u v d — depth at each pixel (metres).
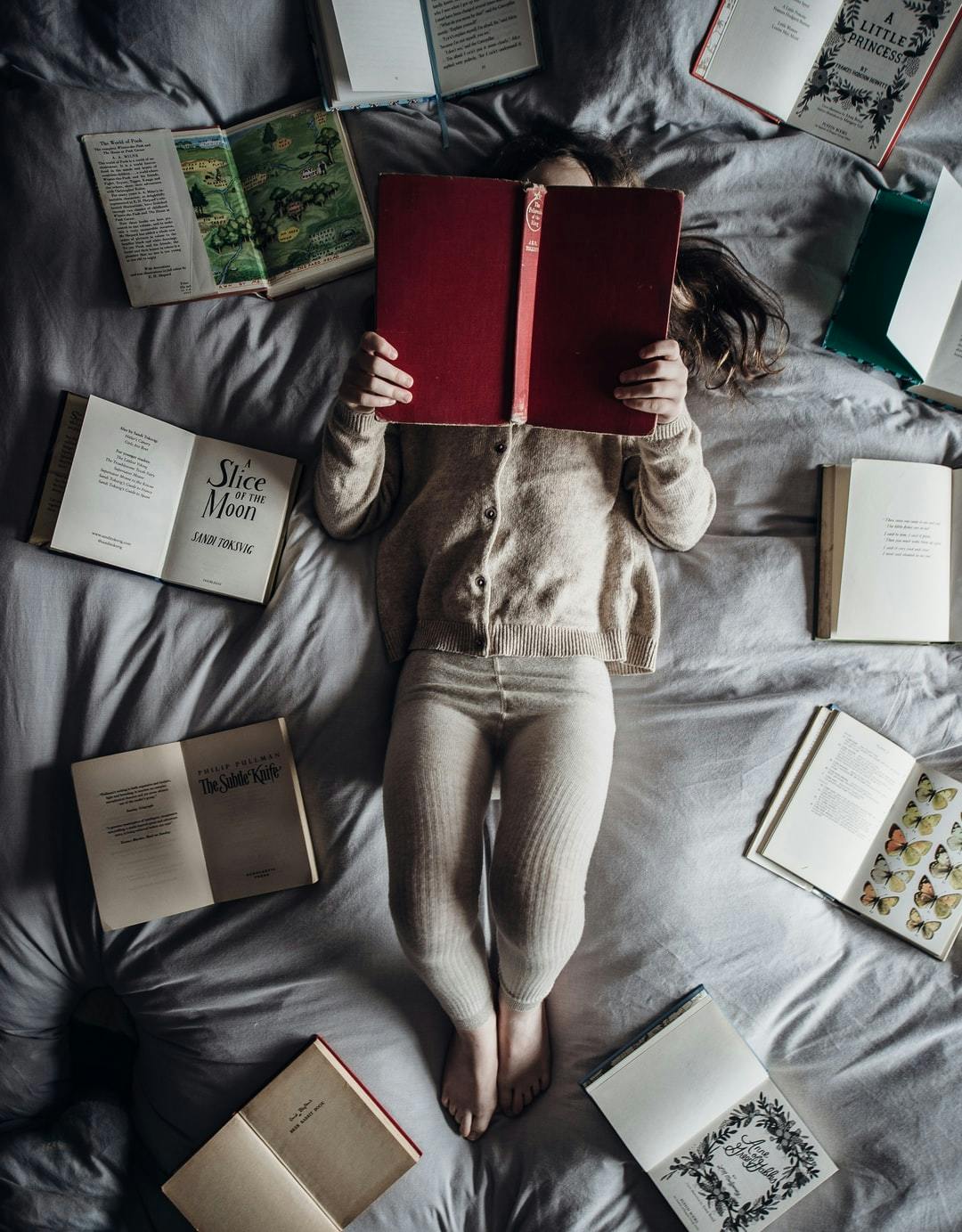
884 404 1.29
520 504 1.06
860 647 1.24
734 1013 1.14
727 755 1.19
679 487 1.05
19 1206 1.10
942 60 1.23
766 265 1.27
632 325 0.92
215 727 1.17
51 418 1.17
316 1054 1.11
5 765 1.14
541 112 1.27
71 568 1.17
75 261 1.19
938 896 1.19
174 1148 1.14
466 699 1.06
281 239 1.24
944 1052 1.14
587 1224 1.09
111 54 1.20
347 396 0.97
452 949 0.99
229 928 1.14
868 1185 1.10
